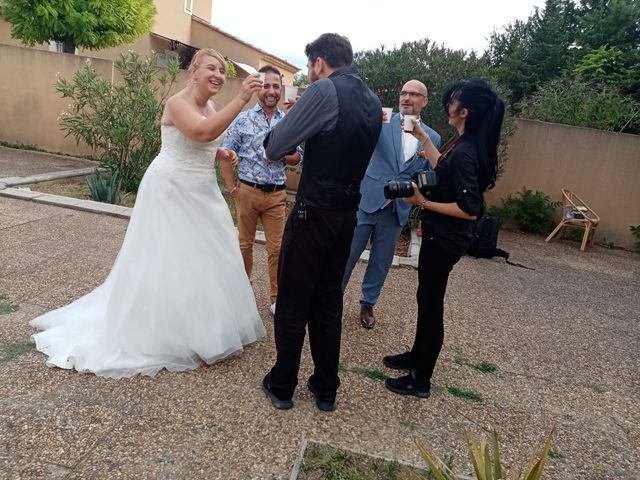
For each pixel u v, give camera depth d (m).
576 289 5.68
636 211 8.32
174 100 2.78
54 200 6.18
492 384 3.19
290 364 2.52
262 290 4.27
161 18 17.09
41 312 3.36
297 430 2.43
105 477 1.98
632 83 15.91
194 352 2.88
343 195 2.35
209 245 2.92
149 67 7.46
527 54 23.66
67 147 10.20
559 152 8.48
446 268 2.61
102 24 11.78
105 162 7.49
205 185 2.94
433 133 3.68
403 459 2.30
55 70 9.91
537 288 5.53
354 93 2.30
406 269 5.49
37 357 2.80
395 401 2.82
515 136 8.56
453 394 3.00
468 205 2.43
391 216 3.62
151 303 2.81
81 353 2.73
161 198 2.83
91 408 2.41
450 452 2.41
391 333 3.77
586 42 21.20
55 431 2.21
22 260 4.23
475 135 2.49
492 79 7.41
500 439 2.59
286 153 2.29
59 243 4.79
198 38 19.23
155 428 2.32
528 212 8.42
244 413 2.51
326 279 2.53
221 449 2.23
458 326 4.11
